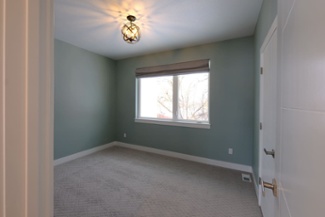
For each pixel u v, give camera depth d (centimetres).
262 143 186
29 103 35
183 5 195
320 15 30
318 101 31
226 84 299
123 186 233
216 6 196
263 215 171
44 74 38
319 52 30
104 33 273
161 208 188
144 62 389
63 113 317
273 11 136
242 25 242
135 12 210
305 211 36
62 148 317
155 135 381
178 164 315
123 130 428
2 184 32
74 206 190
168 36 281
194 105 341
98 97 388
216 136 311
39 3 37
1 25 31
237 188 230
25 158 34
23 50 34
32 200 36
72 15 217
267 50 161
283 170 57
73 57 330
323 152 28
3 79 31
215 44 307
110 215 177
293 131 46
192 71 327
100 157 348
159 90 383
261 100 191
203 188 230
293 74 46
